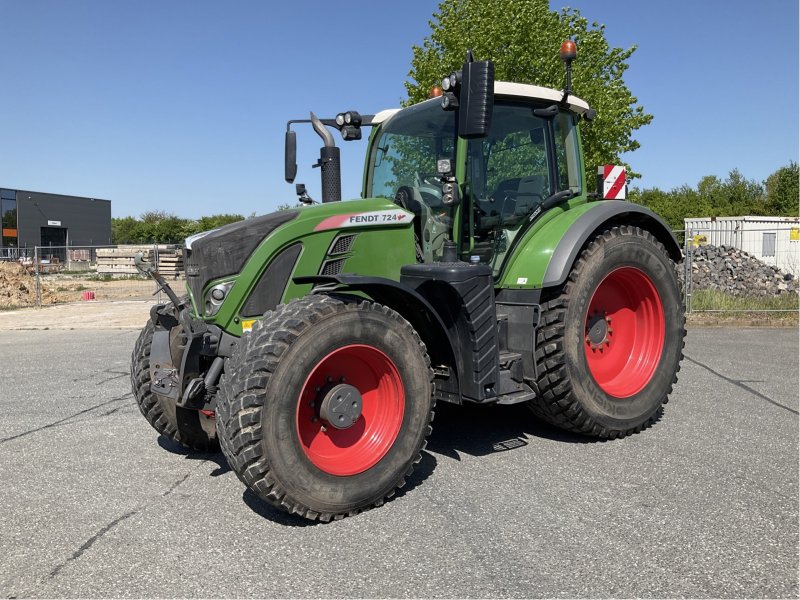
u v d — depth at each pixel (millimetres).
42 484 3705
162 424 4105
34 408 5531
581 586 2496
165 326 3943
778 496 3334
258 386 2936
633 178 15094
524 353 4156
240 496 3498
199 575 2631
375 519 3156
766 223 15266
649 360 4613
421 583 2541
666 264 4652
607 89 14445
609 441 4344
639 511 3170
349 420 3260
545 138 4652
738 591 2447
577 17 14562
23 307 15797
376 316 3273
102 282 24609
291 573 2637
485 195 4328
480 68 3533
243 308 3500
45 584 2572
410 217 3928
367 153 4859
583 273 4191
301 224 3602
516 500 3338
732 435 4410
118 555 2818
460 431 4609
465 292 3520
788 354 7562
